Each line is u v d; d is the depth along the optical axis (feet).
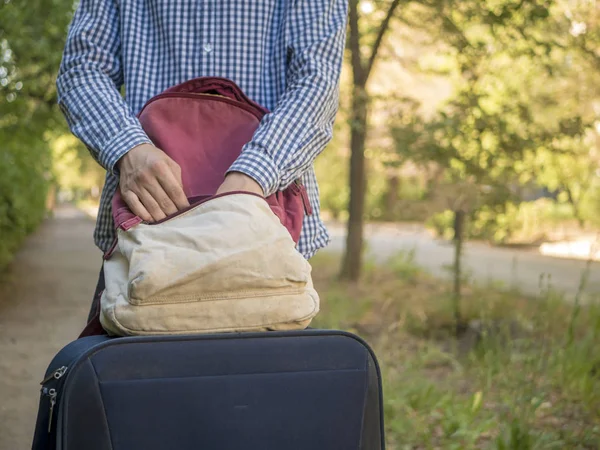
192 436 4.50
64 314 25.08
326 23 5.71
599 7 23.30
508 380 14.42
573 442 11.59
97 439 4.37
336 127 29.91
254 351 4.65
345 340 4.84
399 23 27.14
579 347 15.53
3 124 25.25
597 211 53.16
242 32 5.77
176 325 4.55
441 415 13.32
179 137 5.28
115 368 4.43
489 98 24.73
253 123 5.42
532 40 22.65
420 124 21.81
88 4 5.82
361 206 31.86
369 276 33.53
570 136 21.47
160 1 5.75
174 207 4.79
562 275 34.78
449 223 27.96
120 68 5.86
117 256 4.84
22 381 16.24
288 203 5.38
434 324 21.95
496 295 25.08
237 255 4.53
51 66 22.67
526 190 22.13
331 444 4.75
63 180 135.03
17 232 39.11
